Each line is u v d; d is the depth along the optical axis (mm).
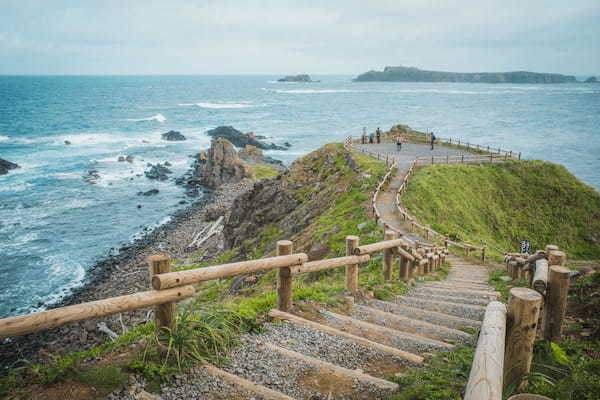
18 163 62281
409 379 4680
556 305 5129
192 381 4570
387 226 17984
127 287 27484
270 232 29391
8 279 28719
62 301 25859
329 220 23625
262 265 6195
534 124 118062
